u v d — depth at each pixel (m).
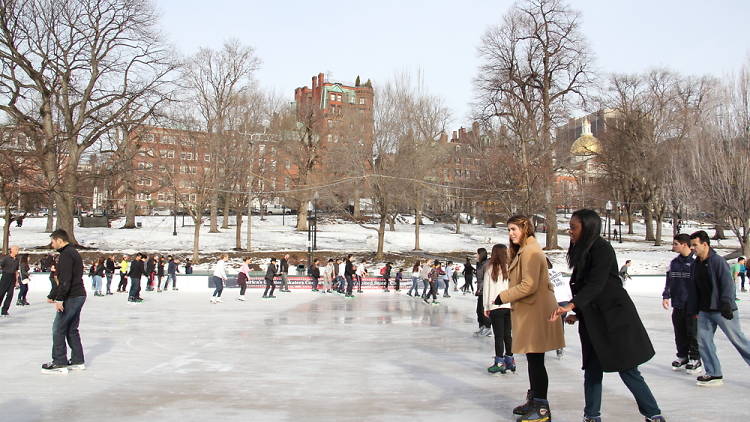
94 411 5.99
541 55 43.44
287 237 50.16
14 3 34.59
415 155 42.03
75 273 8.12
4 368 8.41
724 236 53.69
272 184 49.12
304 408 6.14
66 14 35.97
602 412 5.95
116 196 68.06
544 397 5.54
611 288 5.11
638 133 50.22
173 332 12.88
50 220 51.62
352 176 42.09
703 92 46.53
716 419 5.58
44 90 36.78
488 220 65.44
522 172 41.28
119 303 20.61
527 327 5.59
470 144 50.72
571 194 61.84
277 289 29.02
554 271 8.92
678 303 8.39
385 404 6.33
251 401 6.47
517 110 42.28
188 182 40.53
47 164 37.53
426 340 11.86
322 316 16.83
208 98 40.91
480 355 9.91
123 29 37.06
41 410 6.02
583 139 74.50
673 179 39.25
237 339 11.84
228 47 41.47
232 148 40.75
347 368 8.62
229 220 65.50
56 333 8.06
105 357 9.48
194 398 6.61
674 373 8.16
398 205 43.12
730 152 33.59
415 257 42.69
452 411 6.02
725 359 9.27
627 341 5.03
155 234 49.47
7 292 15.77
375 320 15.81
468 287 28.59
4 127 34.56
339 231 54.91
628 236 60.19
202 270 35.72
